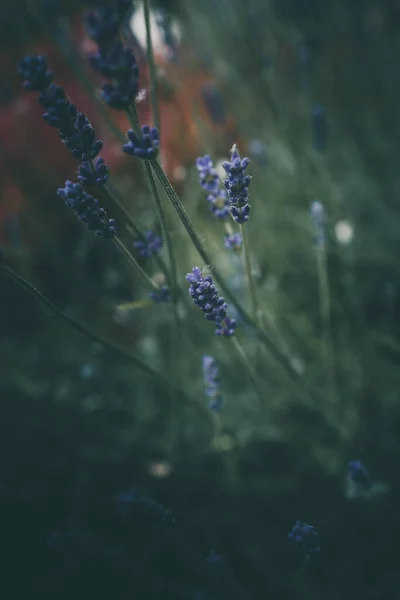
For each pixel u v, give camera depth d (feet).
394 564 1.79
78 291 2.35
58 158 2.65
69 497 1.98
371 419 1.99
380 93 2.80
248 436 1.95
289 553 1.81
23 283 1.41
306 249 2.28
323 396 1.95
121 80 1.19
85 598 1.82
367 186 2.38
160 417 2.08
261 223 2.29
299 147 2.37
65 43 2.04
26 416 2.13
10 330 2.48
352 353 2.06
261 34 2.68
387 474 1.89
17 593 1.83
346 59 2.87
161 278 1.65
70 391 2.10
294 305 2.19
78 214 1.31
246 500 1.91
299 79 2.68
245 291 1.94
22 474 2.03
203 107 2.53
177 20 2.45
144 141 1.28
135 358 1.64
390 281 2.23
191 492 1.97
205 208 2.22
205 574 1.75
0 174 2.62
